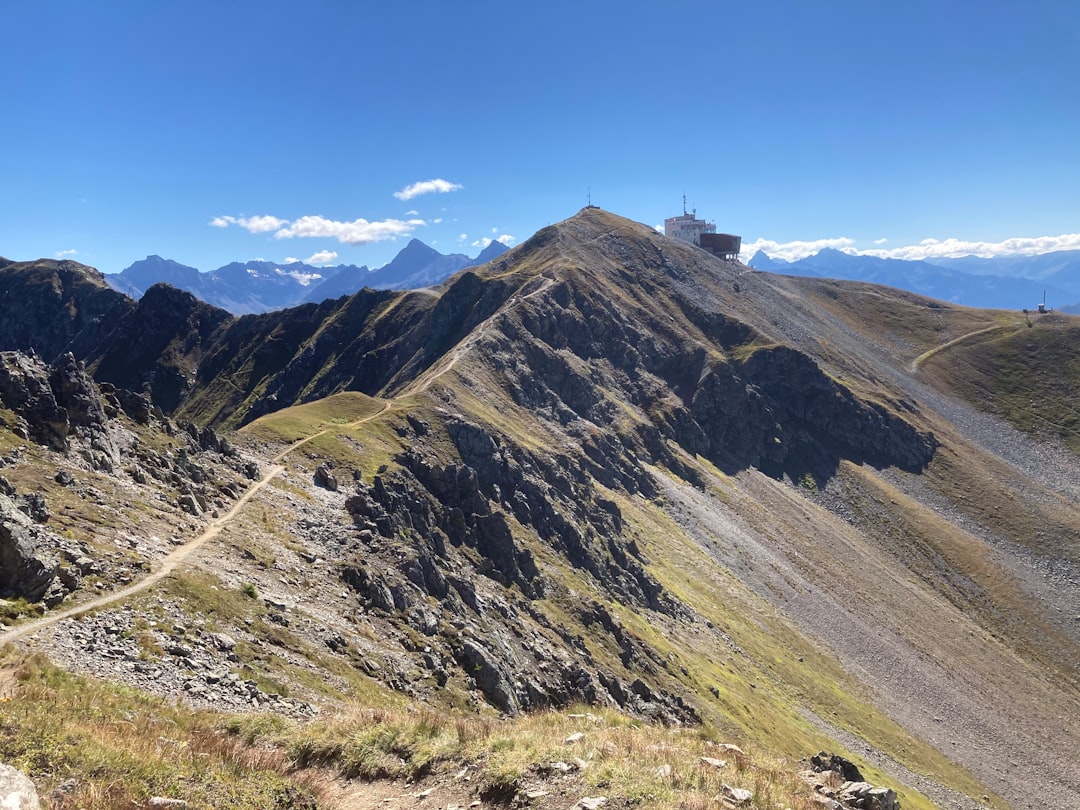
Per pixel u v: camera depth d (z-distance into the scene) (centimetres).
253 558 4575
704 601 12650
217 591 3694
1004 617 17712
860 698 11894
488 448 11419
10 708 1767
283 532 5531
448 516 8481
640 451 19050
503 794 1830
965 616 17400
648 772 1828
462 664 4934
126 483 4841
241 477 6575
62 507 3825
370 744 2222
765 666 11225
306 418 10406
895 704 12231
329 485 7469
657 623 10481
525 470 12525
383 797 1948
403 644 4647
